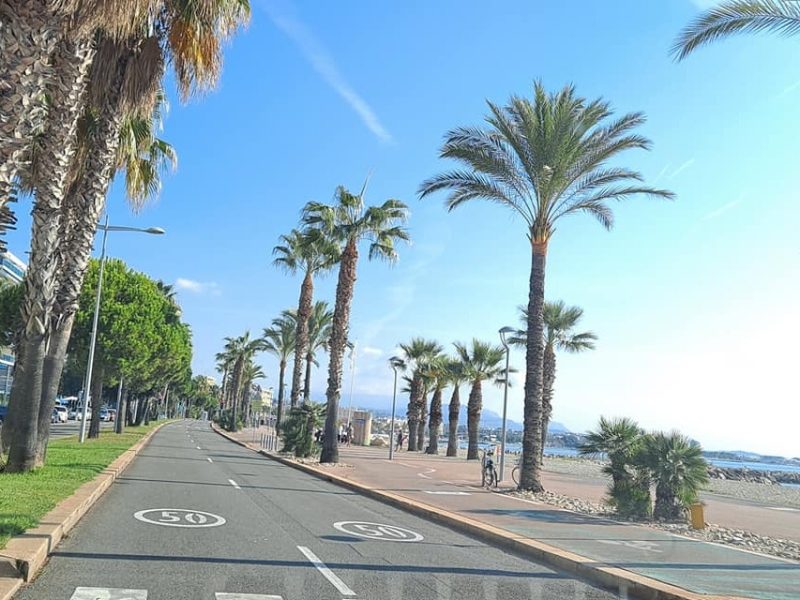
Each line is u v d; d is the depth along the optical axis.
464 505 17.30
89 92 15.97
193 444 42.97
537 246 23.03
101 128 16.08
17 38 8.77
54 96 13.78
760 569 10.34
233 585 7.87
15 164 9.02
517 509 17.08
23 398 15.72
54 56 13.77
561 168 22.16
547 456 75.50
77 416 82.94
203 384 176.50
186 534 10.97
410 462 38.69
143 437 42.66
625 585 9.08
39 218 14.81
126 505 13.75
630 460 17.00
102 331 39.47
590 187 22.66
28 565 7.48
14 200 9.59
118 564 8.52
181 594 7.36
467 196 23.59
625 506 16.75
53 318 16.66
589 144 22.19
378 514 15.54
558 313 47.66
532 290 23.00
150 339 42.00
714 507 22.97
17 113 8.85
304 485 21.56
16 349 16.44
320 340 54.88
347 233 32.06
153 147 20.72
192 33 14.96
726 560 11.07
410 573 9.20
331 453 31.55
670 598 8.35
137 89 15.64
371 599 7.68
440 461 43.19
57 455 21.64
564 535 12.95
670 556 11.19
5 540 8.28
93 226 16.70
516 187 22.92
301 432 35.62
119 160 18.42
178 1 14.79
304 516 14.18
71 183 17.48
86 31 10.38
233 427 80.38
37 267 15.23
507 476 31.09
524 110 22.36
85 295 39.59
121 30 11.14
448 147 22.67
